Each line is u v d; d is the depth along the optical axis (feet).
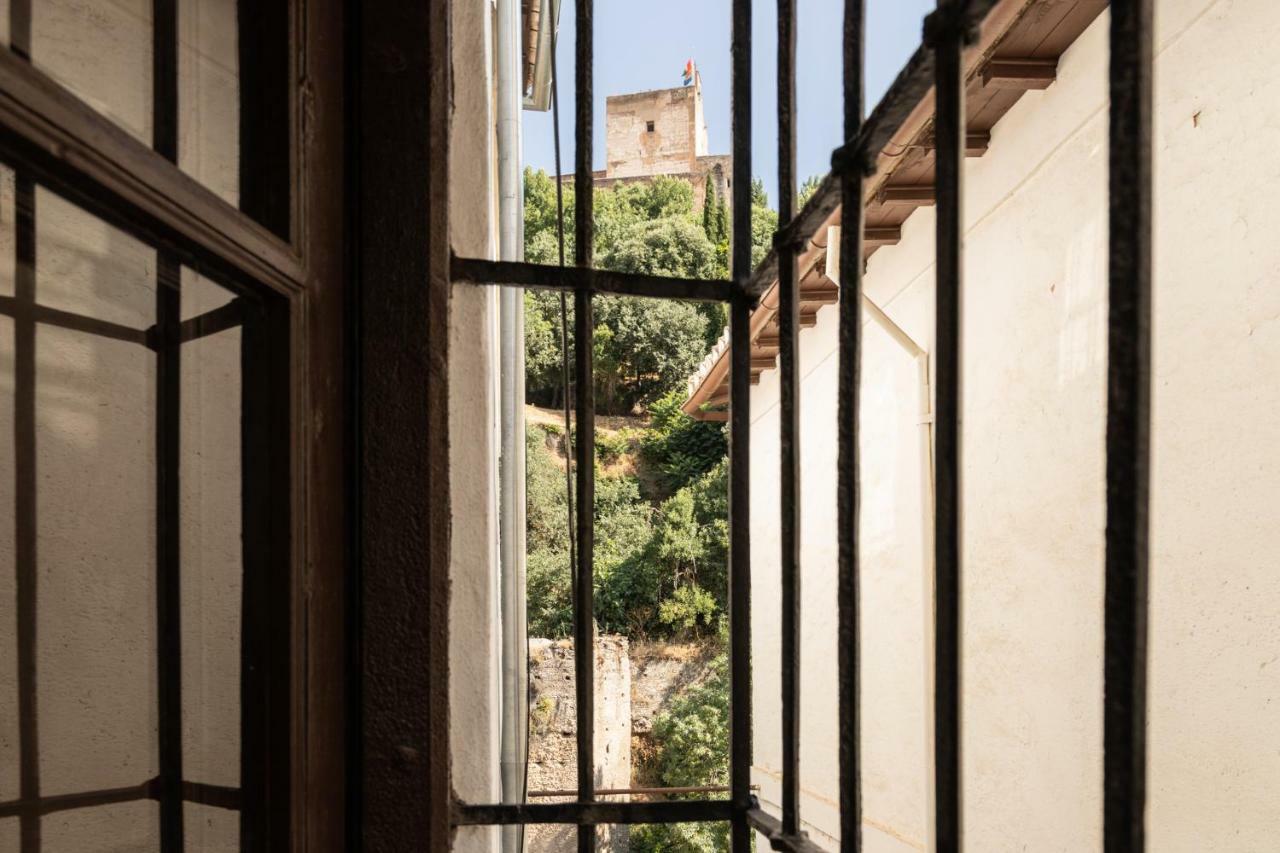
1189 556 8.72
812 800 20.62
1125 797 1.49
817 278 16.87
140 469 2.24
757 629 26.94
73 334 2.01
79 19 1.88
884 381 16.58
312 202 2.70
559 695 38.96
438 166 2.96
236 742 2.42
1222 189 8.43
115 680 2.21
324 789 2.64
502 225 11.44
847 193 2.66
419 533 2.82
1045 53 11.03
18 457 1.93
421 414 2.86
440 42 3.00
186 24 2.30
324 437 2.72
